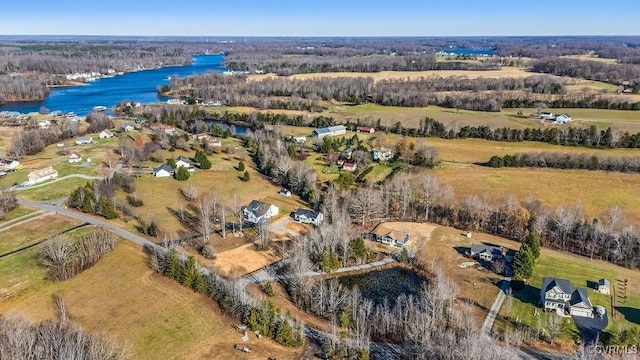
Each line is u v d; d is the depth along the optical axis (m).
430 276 102.31
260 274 101.31
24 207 129.38
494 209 127.75
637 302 90.94
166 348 77.38
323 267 102.31
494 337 80.69
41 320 82.25
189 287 94.19
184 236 116.44
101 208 123.62
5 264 99.25
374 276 102.75
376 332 83.31
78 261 99.06
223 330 82.38
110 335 79.12
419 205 132.50
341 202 132.12
